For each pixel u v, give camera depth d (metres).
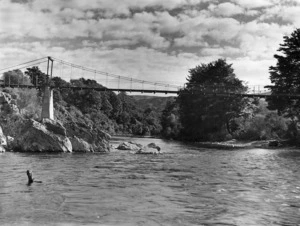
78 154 50.16
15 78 124.56
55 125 54.78
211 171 33.12
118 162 40.22
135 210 17.55
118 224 15.10
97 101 179.50
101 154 51.03
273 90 94.06
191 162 41.62
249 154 57.19
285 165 39.88
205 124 116.94
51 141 53.22
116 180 26.59
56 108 127.00
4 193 20.78
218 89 111.75
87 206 18.03
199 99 118.06
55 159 41.94
